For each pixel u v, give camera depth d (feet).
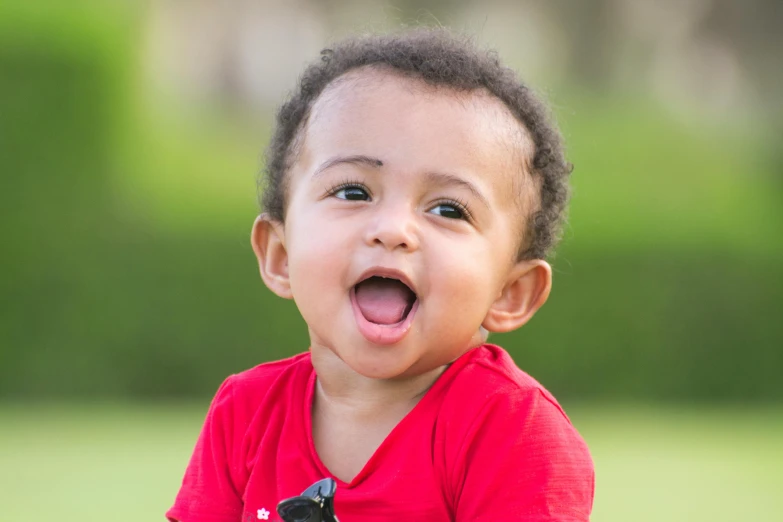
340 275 14.28
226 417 16.24
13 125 61.36
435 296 14.23
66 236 61.72
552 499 14.39
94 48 62.54
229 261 62.80
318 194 14.70
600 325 64.34
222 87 132.67
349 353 14.26
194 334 62.54
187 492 16.19
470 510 14.51
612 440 50.55
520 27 130.31
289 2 134.41
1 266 61.05
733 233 65.57
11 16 62.08
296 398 15.80
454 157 14.53
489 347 16.10
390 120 14.61
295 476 15.28
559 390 64.49
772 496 37.70
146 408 59.62
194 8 131.75
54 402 61.41
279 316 62.85
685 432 53.36
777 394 65.16
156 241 62.49
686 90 128.77
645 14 130.00
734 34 129.08
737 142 81.30
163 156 71.61
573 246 64.39
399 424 14.89
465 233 14.52
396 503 14.60
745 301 64.90
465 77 15.16
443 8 129.59
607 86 129.08
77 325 61.67
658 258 64.69
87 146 62.03
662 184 73.72
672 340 64.64
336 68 15.67
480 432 14.66
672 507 35.50
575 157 76.13
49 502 34.78
